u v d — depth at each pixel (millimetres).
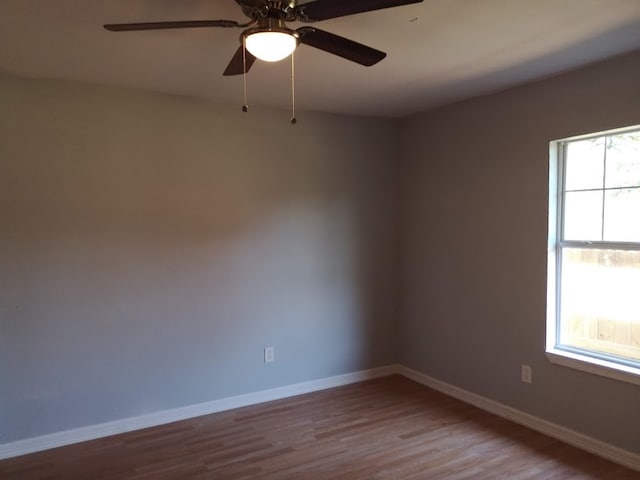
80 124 3188
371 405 3797
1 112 2967
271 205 3908
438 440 3174
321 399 3932
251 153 3812
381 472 2766
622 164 2930
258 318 3869
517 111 3393
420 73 3070
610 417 2900
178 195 3525
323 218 4152
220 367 3713
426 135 4188
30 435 3068
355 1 1631
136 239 3379
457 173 3893
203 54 2674
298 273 4043
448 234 3996
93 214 3238
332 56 2729
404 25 2326
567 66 2955
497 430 3322
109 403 3311
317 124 4109
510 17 2242
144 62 2803
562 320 3270
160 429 3383
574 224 3180
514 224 3441
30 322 3061
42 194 3082
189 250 3570
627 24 2336
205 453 3023
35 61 2768
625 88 2771
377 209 4434
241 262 3781
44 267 3094
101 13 2158
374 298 4445
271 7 1702
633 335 2893
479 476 2715
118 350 3334
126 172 3338
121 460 2943
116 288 3320
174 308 3523
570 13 2205
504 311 3535
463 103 3809
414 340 4395
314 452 3016
